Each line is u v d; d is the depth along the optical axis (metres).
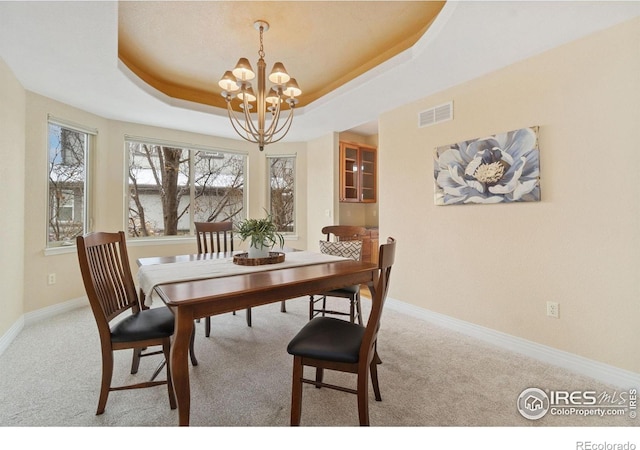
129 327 1.62
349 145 4.82
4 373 1.97
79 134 3.43
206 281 1.64
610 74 1.87
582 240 2.00
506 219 2.40
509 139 2.35
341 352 1.39
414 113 3.13
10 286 2.51
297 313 3.22
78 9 1.72
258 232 2.15
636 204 1.79
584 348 2.00
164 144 4.09
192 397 1.73
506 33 1.95
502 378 1.95
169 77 3.15
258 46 2.57
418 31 2.38
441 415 1.58
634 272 1.80
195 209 4.45
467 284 2.67
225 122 3.84
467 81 2.65
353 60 2.83
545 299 2.18
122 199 3.78
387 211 3.44
